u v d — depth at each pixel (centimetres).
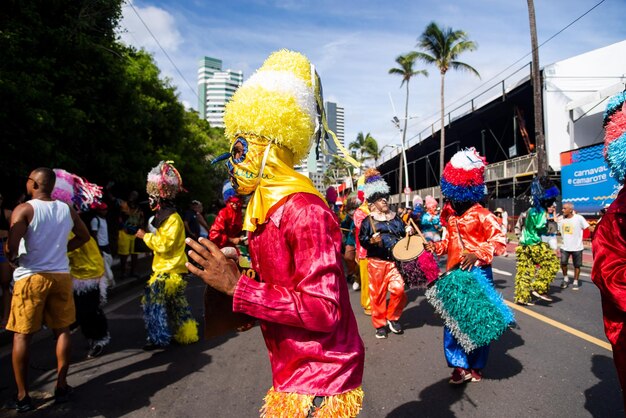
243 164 179
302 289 155
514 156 2577
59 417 340
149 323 495
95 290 481
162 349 507
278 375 172
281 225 167
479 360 379
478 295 345
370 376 411
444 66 2725
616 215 219
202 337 553
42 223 351
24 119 662
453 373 380
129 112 1012
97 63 882
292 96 182
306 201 167
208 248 158
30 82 671
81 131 810
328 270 156
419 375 409
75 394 381
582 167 1617
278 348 172
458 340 353
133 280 1004
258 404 358
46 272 353
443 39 2702
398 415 331
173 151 1497
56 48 796
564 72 2086
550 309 646
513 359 438
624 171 228
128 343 535
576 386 370
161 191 494
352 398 165
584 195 1606
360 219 652
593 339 498
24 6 745
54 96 762
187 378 416
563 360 432
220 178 2692
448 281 359
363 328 581
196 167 1825
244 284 154
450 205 401
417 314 645
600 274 222
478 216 375
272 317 153
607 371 402
